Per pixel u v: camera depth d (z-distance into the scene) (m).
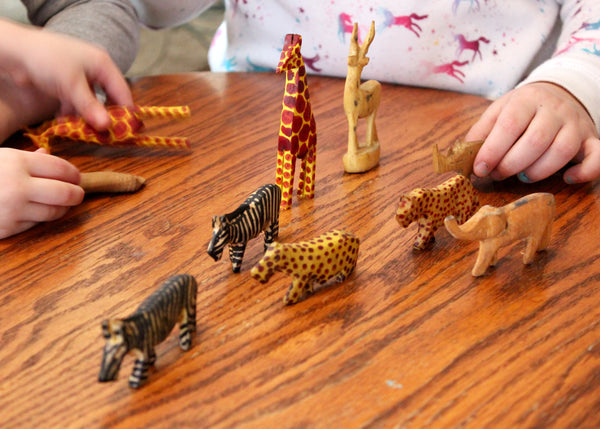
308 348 0.47
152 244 0.63
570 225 0.64
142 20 1.31
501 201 0.70
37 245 0.64
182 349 0.47
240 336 0.49
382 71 1.06
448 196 0.60
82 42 0.89
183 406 0.42
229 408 0.42
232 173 0.77
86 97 0.82
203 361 0.46
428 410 0.41
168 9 1.27
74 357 0.47
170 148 0.84
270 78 1.06
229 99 0.98
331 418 0.41
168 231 0.65
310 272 0.52
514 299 0.53
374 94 0.75
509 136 0.71
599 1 0.96
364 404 0.42
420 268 0.58
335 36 1.06
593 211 0.67
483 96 1.04
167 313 0.44
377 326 0.50
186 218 0.67
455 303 0.52
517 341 0.47
